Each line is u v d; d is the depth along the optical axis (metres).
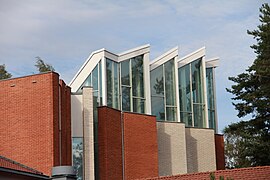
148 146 36.69
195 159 40.88
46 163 29.34
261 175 24.38
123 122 36.09
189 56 43.75
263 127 38.91
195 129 41.50
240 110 39.19
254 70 38.69
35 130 29.97
